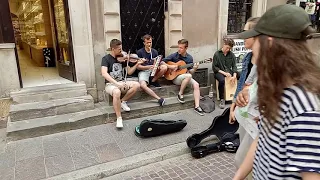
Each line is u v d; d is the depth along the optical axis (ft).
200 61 16.75
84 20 14.21
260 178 3.28
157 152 10.84
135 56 14.76
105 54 15.17
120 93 13.01
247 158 4.13
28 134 11.94
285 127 2.80
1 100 13.12
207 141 11.94
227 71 16.49
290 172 2.83
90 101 13.94
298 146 2.62
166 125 12.21
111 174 9.73
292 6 2.88
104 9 14.48
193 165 10.34
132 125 13.42
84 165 9.91
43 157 10.43
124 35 16.10
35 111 12.77
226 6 18.19
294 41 2.77
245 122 6.08
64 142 11.66
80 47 14.44
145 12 16.40
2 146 11.28
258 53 3.01
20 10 30.48
